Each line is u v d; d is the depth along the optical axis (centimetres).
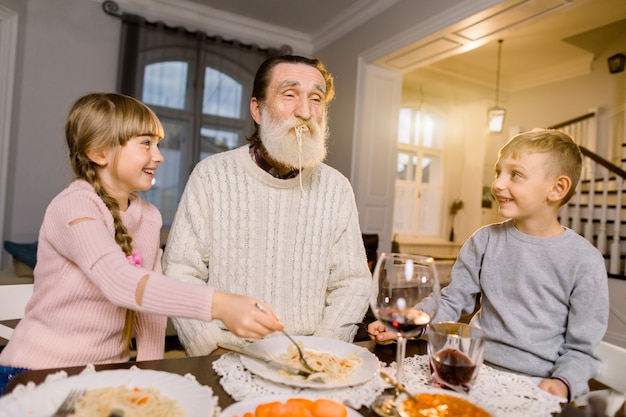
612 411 68
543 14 278
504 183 103
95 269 74
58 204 85
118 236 90
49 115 366
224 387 64
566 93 522
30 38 356
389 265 70
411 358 83
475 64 518
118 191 98
